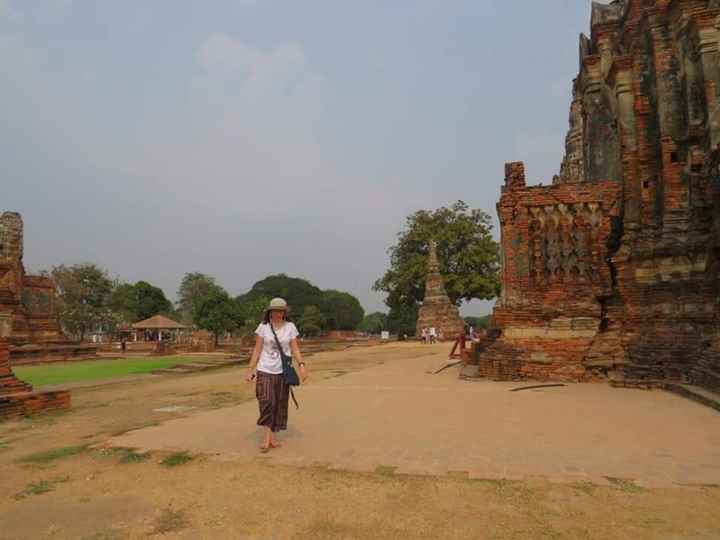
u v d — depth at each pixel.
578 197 14.69
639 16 15.79
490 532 4.02
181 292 93.88
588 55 19.75
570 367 13.68
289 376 6.86
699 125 13.34
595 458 5.88
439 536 3.97
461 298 59.09
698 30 13.16
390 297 62.38
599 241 14.47
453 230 57.56
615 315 13.90
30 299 35.75
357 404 10.21
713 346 11.02
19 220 32.75
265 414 6.66
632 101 15.43
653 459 5.81
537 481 5.12
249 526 4.25
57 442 7.91
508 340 14.52
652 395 10.87
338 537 4.00
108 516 4.56
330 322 99.25
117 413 10.83
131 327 66.19
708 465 5.55
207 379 18.89
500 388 12.38
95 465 6.25
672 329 12.66
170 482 5.44
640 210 14.58
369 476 5.40
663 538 3.86
